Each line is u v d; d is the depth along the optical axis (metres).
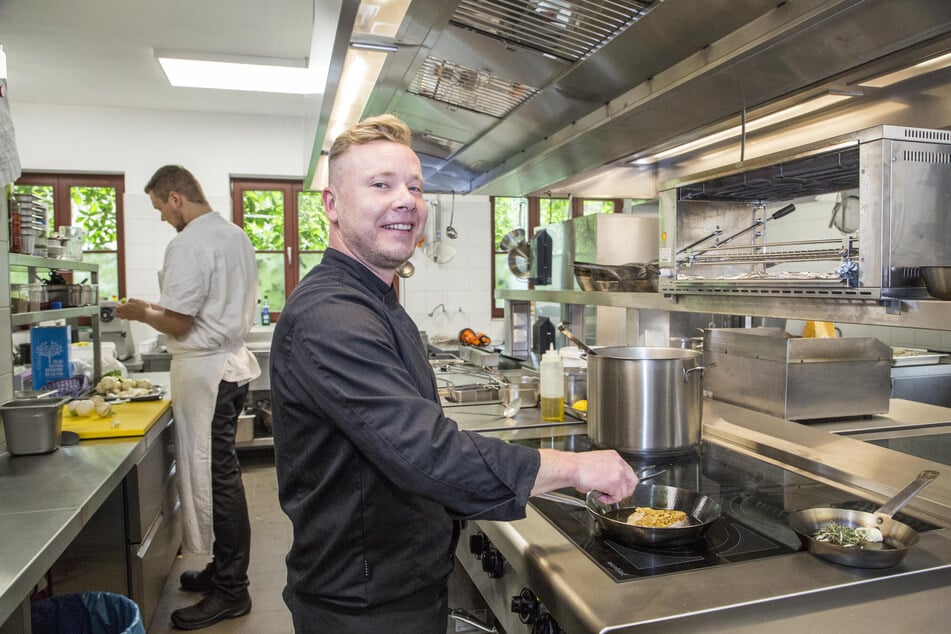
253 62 3.93
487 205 5.33
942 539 1.04
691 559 0.98
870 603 0.87
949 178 1.20
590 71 1.77
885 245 1.17
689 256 1.87
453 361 3.45
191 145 4.89
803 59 1.39
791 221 3.10
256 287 2.64
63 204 4.80
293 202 5.17
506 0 1.50
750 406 1.97
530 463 0.90
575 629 0.84
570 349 2.58
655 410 1.51
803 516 1.10
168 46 3.76
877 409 1.92
